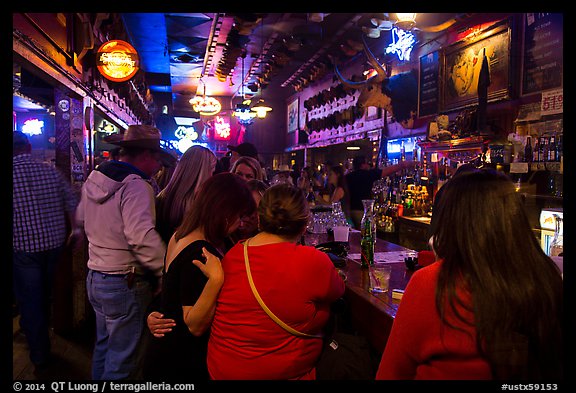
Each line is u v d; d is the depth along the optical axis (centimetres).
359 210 491
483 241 91
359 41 723
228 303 138
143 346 221
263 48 872
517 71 429
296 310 134
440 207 102
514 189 95
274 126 1558
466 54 506
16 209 265
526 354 87
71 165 384
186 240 157
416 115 626
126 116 768
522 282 88
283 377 135
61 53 338
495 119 461
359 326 182
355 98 888
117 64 420
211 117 1634
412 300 98
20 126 1079
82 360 307
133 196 213
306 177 836
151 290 225
